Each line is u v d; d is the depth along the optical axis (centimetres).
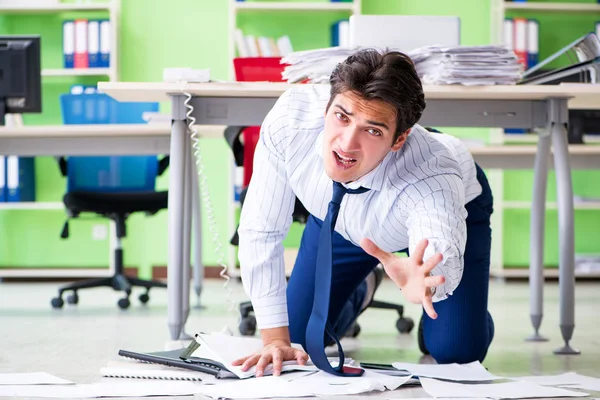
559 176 236
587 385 170
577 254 537
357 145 135
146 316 325
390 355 226
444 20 242
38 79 337
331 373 167
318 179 166
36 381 168
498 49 222
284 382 159
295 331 201
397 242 173
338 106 134
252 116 235
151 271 543
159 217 543
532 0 555
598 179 562
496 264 547
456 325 193
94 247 544
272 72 269
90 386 163
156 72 544
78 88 507
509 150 394
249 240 176
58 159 416
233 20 519
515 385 166
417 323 311
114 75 518
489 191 202
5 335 261
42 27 541
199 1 545
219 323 302
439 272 143
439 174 155
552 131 237
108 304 379
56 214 543
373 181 155
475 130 555
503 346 244
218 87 224
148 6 543
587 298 417
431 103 237
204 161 543
